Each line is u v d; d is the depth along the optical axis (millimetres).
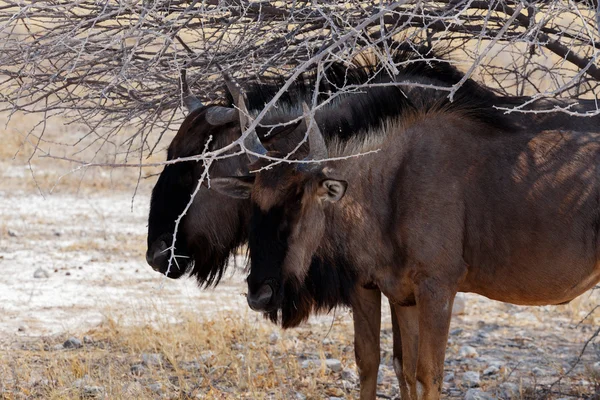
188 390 22469
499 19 19609
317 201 17438
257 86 20312
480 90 19594
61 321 29375
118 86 20062
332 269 19125
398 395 23000
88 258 37906
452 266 18578
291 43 19688
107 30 18672
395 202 18656
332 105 19656
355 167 18828
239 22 18859
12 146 56875
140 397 21391
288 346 26547
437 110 19047
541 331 29062
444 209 18500
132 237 41719
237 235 21547
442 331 18594
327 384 23406
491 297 19859
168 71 19156
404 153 18812
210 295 32719
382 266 19016
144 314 29703
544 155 18844
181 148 20734
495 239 18859
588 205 18719
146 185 51406
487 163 18828
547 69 20328
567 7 14539
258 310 17094
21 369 23984
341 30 17672
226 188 18031
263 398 21641
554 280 19109
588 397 22266
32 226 43031
